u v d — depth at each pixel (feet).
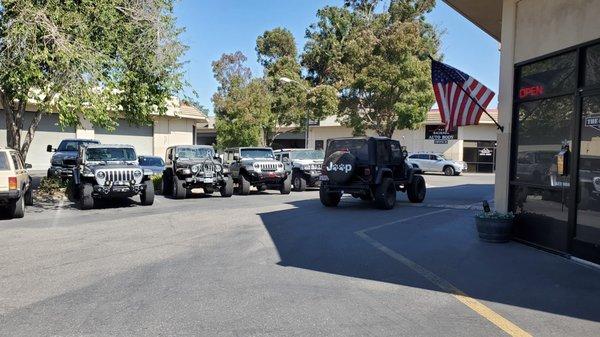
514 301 18.51
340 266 24.06
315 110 108.37
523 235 29.78
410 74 99.81
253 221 39.52
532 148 29.19
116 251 27.66
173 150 62.49
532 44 29.17
